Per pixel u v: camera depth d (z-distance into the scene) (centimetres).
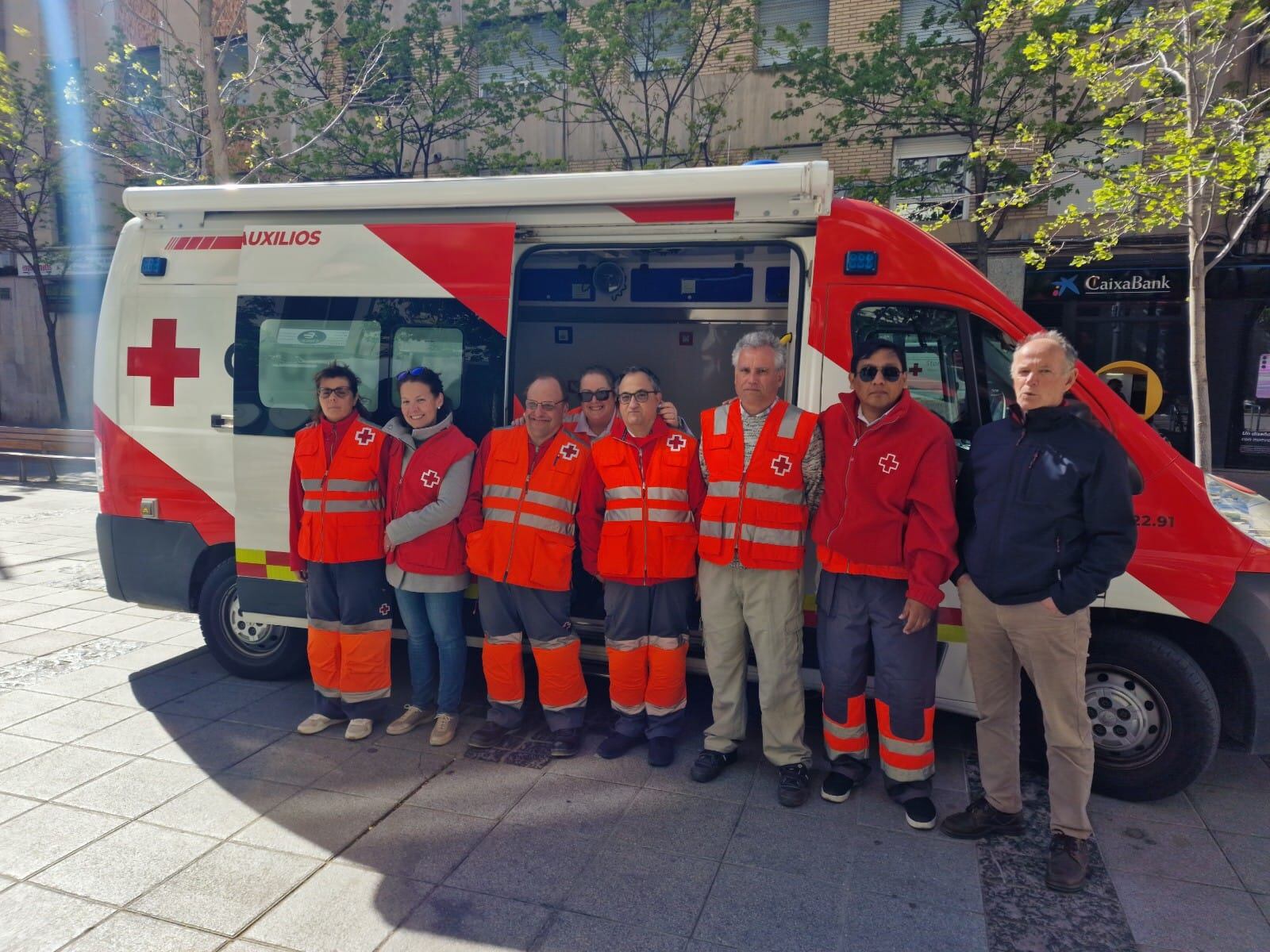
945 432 307
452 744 393
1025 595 278
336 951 253
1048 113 1100
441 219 409
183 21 1630
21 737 394
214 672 481
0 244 1812
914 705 322
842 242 362
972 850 308
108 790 346
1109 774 346
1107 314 1184
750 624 342
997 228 1112
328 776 361
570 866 296
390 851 305
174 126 1295
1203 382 824
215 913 269
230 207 437
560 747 379
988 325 350
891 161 1322
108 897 277
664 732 371
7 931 260
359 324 414
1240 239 1114
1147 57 843
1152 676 334
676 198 372
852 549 316
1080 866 284
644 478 355
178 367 450
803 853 305
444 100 1345
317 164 1298
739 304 550
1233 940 261
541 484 364
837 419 325
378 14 1352
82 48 1805
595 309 579
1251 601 322
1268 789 359
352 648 392
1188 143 740
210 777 358
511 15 1430
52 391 1966
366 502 383
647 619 370
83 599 623
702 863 299
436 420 383
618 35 1237
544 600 370
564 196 383
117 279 463
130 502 465
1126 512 265
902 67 1104
